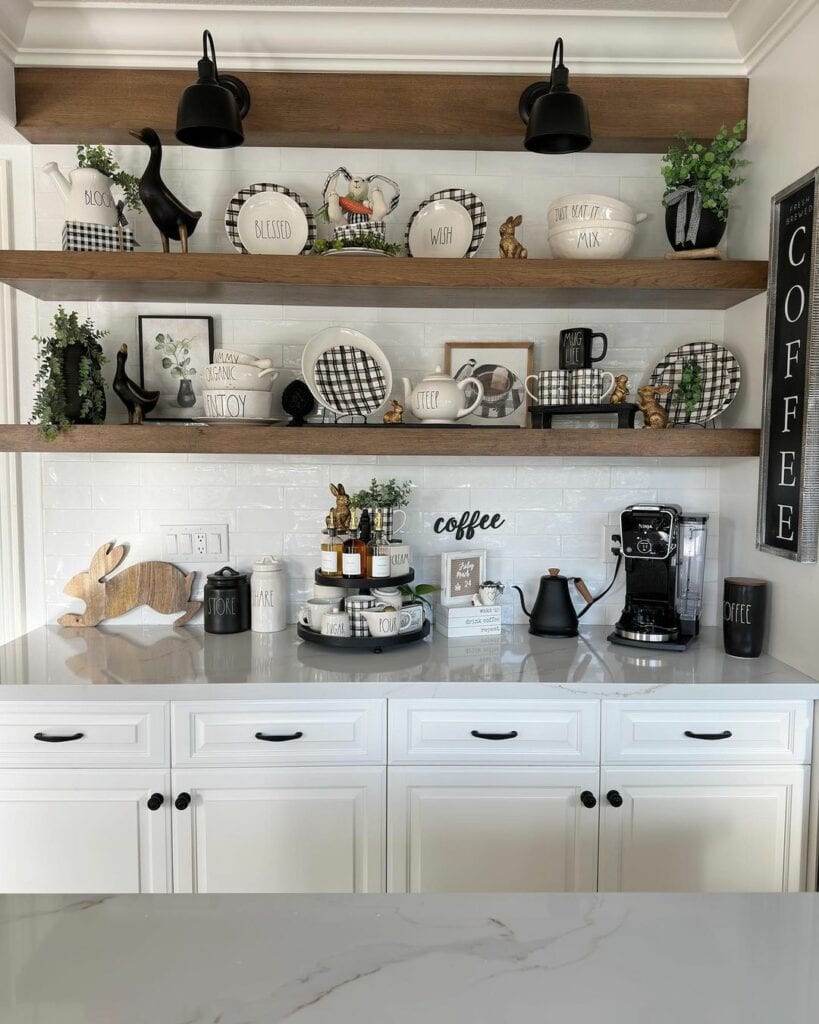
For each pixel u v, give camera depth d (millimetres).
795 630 1913
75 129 2115
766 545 1987
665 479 2381
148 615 2340
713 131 2148
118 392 2113
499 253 2293
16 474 2297
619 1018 656
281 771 1800
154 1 1967
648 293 2078
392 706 1798
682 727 1815
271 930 785
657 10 2008
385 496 2250
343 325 2320
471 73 2125
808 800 1841
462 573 2262
